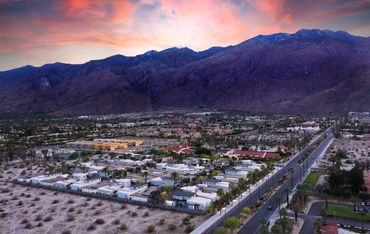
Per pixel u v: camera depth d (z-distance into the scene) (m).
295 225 124.69
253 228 122.50
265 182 185.00
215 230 117.62
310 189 169.12
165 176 197.50
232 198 155.38
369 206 144.62
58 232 125.38
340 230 120.56
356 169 167.50
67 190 179.00
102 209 150.00
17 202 161.12
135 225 130.50
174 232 122.81
